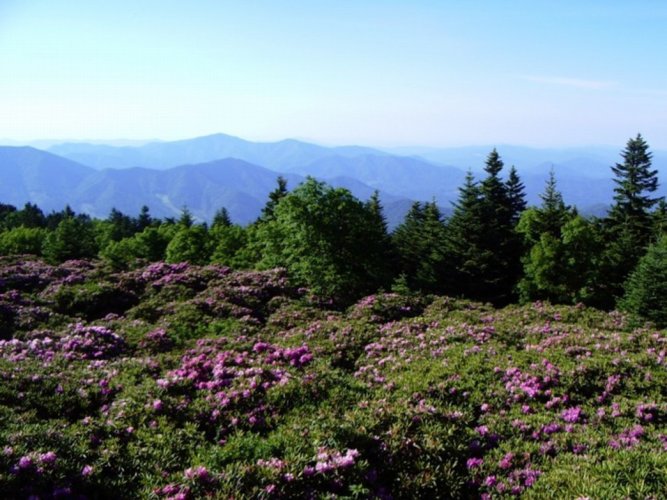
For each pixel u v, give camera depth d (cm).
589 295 4444
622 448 768
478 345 1288
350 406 930
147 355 1396
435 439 777
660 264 3850
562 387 1018
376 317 1758
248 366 1140
